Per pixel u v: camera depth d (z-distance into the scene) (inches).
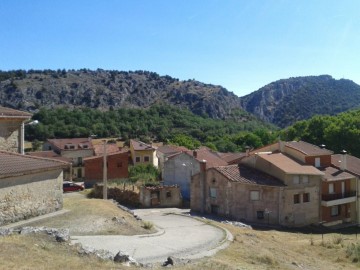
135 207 1775.3
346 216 1718.8
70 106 7337.6
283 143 1798.7
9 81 7765.8
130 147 3235.7
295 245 1083.9
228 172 1584.6
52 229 686.5
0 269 463.8
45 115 4872.0
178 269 594.9
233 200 1539.1
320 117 3371.1
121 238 802.2
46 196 938.1
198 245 813.2
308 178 1567.4
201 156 2092.8
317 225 1587.1
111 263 583.8
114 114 5477.4
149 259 671.1
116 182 2222.0
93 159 2603.3
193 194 1691.7
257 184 1480.1
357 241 1220.5
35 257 535.8
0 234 640.4
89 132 4672.7
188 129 5467.5
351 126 2765.7
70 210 983.6
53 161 988.6
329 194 1637.6
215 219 1485.0
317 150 1815.9
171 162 2091.5
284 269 751.1
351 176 1716.3
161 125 5457.7
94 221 890.1
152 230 928.9
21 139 1093.1
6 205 814.5
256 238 1040.8
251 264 737.6
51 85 7839.6
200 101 7765.8
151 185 1983.3
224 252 789.9
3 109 1071.6
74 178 3097.9
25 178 870.4
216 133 5452.8
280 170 1519.4
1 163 854.5
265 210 1488.7
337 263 941.8
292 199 1507.1
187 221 1190.9
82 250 621.0
